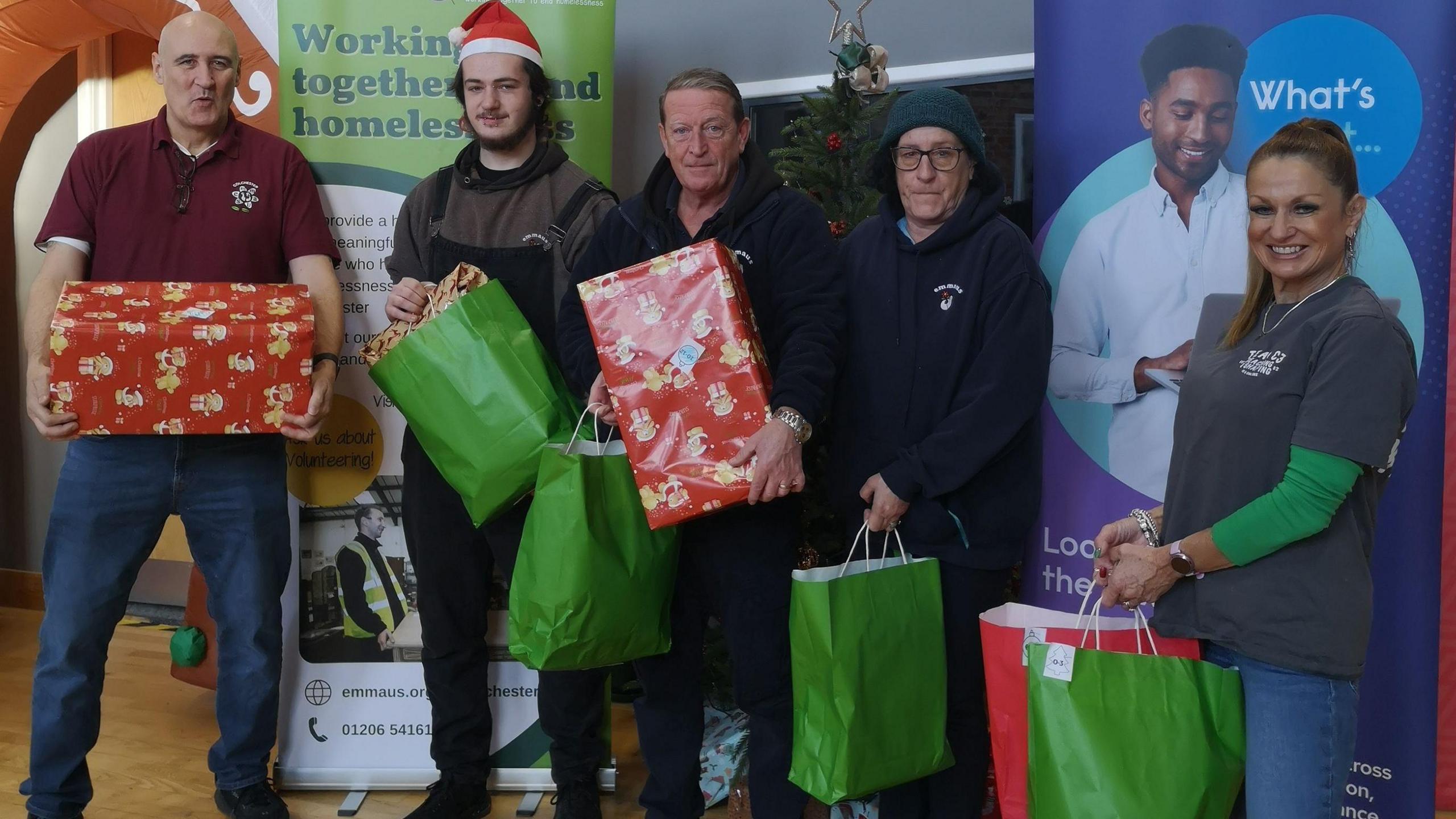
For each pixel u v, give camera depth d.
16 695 3.54
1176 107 2.23
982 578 2.10
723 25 3.53
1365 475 1.62
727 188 2.21
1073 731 1.67
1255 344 1.67
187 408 2.27
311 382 2.33
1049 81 2.37
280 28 2.73
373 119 2.74
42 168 4.64
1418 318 2.13
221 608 2.53
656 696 2.29
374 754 2.85
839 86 2.77
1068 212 2.36
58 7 3.76
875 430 2.13
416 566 2.58
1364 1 2.10
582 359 2.21
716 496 1.97
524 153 2.63
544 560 2.04
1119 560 1.79
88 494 2.38
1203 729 1.64
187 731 3.28
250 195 2.51
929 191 2.07
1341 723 1.60
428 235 2.61
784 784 2.19
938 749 2.04
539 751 2.83
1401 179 2.11
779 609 2.15
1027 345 2.01
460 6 2.73
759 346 2.07
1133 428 2.33
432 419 2.31
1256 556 1.60
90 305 2.24
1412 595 2.17
